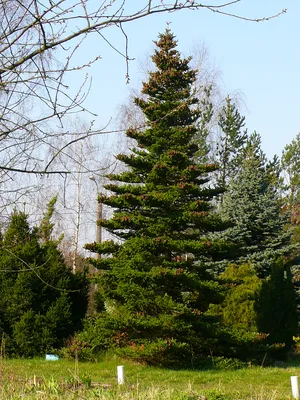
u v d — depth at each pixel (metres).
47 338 16.28
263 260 24.41
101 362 14.94
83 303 18.33
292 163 37.47
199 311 15.24
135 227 16.03
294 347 20.16
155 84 16.80
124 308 15.70
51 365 14.43
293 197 36.00
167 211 15.70
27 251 16.86
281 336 18.25
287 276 19.11
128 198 15.27
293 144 37.84
